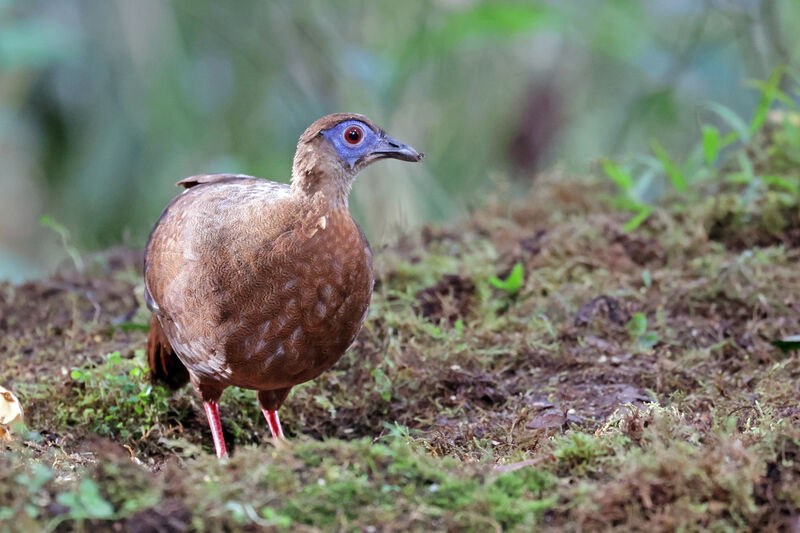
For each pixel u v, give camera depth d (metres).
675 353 9.76
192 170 18.41
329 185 7.48
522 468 6.74
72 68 17.91
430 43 17.03
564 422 8.22
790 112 13.57
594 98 20.17
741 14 16.86
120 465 6.16
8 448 7.58
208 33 19.06
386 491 6.25
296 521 6.01
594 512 6.09
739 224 12.06
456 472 6.61
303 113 18.58
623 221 12.80
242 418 9.20
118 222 18.20
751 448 6.57
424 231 13.45
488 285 11.26
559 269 11.35
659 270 11.40
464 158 19.73
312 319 7.52
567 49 19.77
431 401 9.16
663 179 16.22
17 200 18.66
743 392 8.59
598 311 10.31
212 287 7.49
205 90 18.80
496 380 9.38
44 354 10.36
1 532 5.70
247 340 7.57
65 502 5.77
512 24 16.83
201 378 8.17
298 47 18.47
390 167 17.58
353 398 9.36
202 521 5.86
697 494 6.16
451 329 10.38
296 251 7.36
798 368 8.95
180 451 8.80
